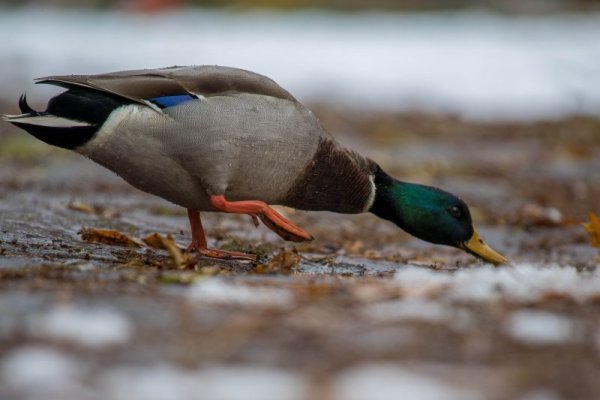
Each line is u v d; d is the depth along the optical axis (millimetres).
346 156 11914
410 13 59844
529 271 9836
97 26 52719
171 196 11289
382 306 8164
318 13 60469
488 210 18406
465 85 37562
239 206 11031
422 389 6246
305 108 11414
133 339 7188
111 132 10508
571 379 6652
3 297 8109
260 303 8156
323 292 8695
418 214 12578
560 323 7871
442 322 7766
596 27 52312
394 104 33844
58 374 6414
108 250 11672
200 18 57125
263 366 6719
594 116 32125
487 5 61000
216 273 10000
